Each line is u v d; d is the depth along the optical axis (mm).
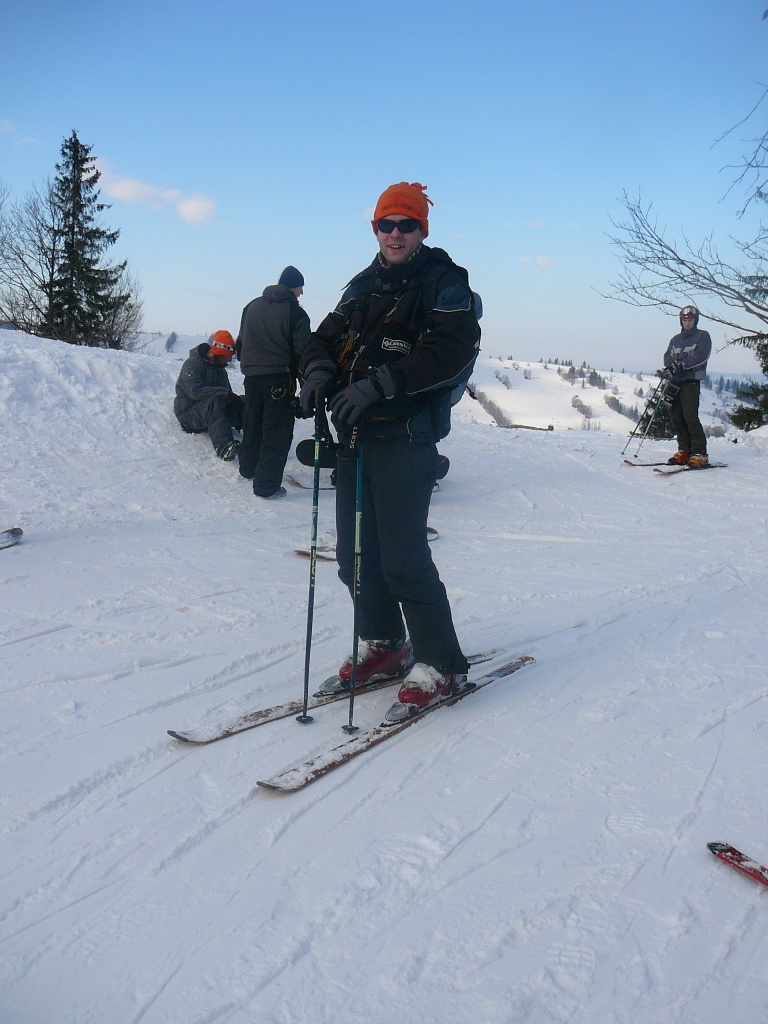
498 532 6078
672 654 3430
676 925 1769
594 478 8305
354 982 1618
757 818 2168
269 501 6656
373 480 2711
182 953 1701
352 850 2049
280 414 6539
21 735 2645
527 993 1583
